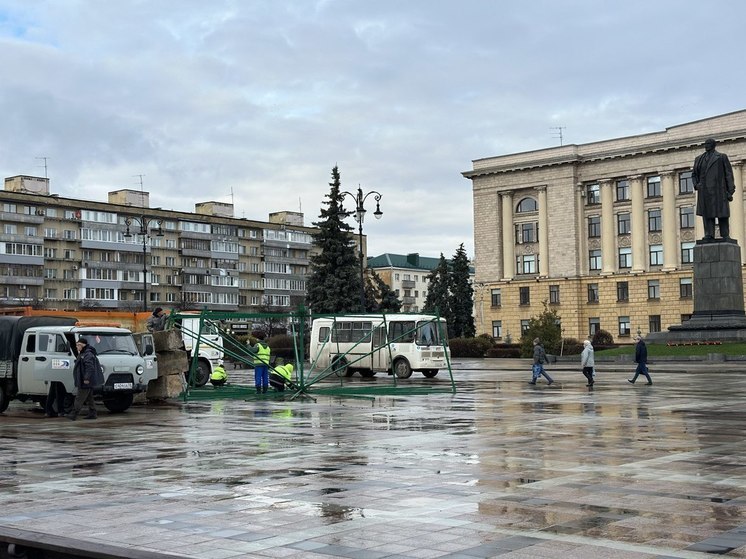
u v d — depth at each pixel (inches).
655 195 3666.3
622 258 3750.0
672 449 555.5
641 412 836.0
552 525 336.2
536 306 3914.9
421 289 6771.7
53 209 3939.5
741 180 3412.9
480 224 4116.6
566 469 476.4
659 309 3607.3
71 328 925.8
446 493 408.5
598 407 903.7
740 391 1147.9
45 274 3890.3
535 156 3924.7
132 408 997.8
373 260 6683.1
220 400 1098.1
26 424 821.9
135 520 358.9
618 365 2114.9
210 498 406.6
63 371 901.8
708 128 3469.5
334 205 3046.3
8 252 3742.6
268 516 362.0
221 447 605.9
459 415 831.1
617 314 3718.0
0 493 430.9
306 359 2517.2
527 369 2063.2
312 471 484.1
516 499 390.9
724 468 474.3
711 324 2180.1
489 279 4072.3
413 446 589.3
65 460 552.7
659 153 3617.1
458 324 4510.3
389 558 290.0
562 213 3850.9
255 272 4763.8
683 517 348.2
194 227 4466.0
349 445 601.6
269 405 1006.4
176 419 845.8
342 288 2989.7
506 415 821.9
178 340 1080.2
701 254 2217.0
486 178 4094.5
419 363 1565.0
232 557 293.7
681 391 1158.3
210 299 4512.8
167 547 309.7
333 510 372.2
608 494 399.9
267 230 4830.2
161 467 513.3
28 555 302.8
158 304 4306.1
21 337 964.6
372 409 920.9
